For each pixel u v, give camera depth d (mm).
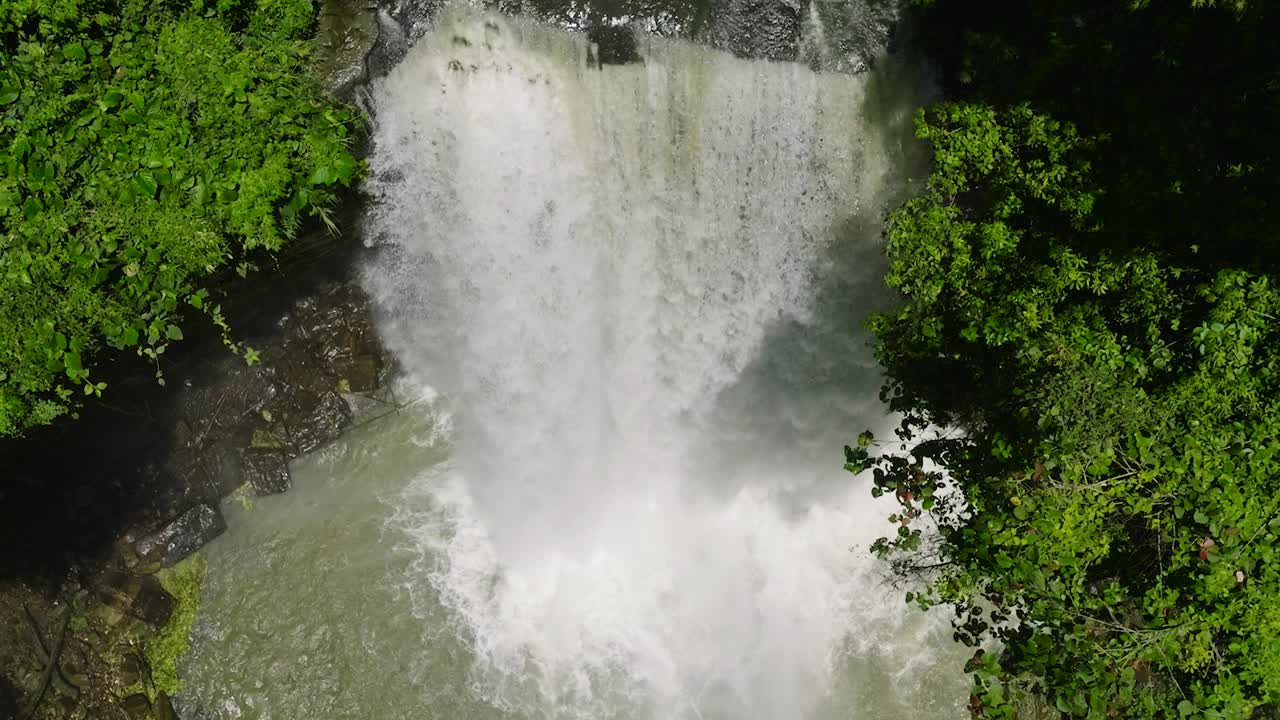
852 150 10961
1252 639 7262
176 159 9422
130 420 11211
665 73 10297
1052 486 7582
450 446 13164
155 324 9695
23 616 10820
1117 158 8859
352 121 10180
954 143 9289
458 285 12312
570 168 11070
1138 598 7836
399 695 11633
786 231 11484
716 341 12383
